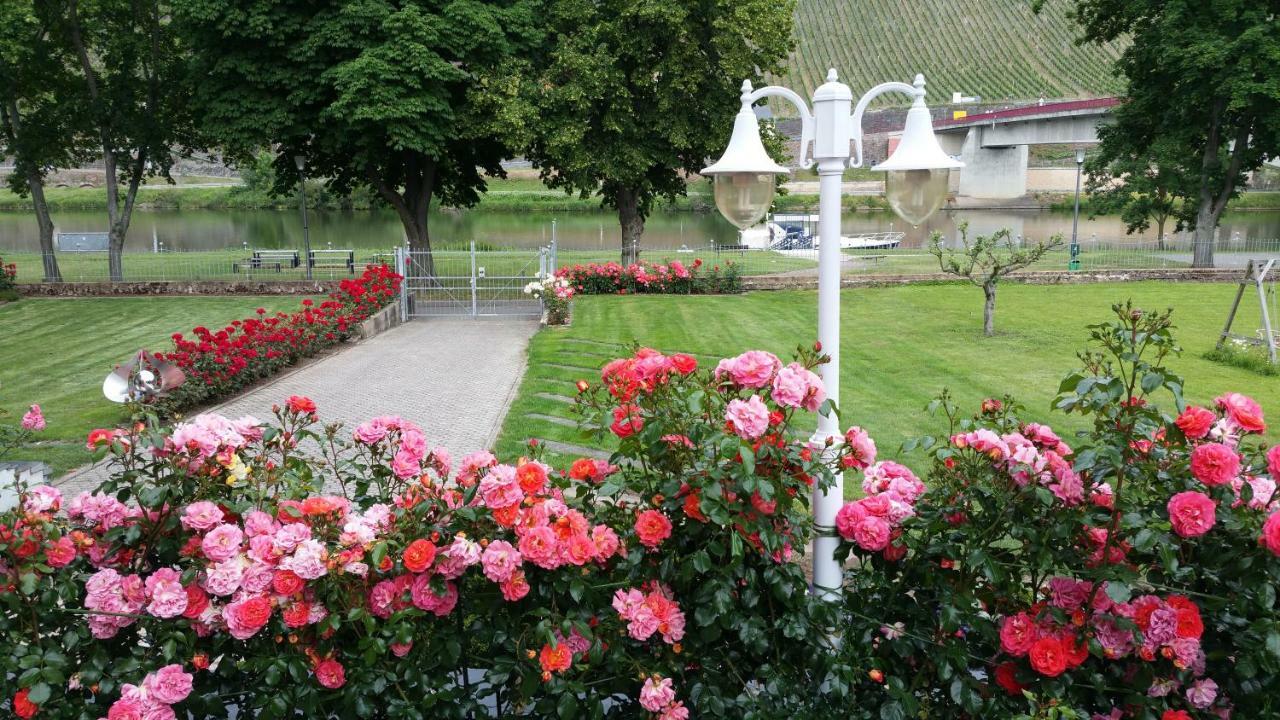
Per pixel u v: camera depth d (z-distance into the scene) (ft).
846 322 67.51
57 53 91.56
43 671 11.35
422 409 41.27
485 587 12.41
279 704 11.77
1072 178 251.80
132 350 60.49
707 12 89.66
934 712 12.57
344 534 11.88
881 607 12.76
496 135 89.20
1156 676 11.79
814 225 186.91
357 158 84.02
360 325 63.16
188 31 81.71
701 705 12.00
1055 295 82.84
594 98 87.15
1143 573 12.50
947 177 14.37
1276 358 50.49
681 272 88.12
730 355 53.93
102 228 183.73
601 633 12.21
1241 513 11.40
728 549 12.27
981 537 12.13
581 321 70.03
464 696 12.42
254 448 14.20
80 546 12.33
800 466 12.25
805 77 451.12
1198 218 100.32
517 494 11.99
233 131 83.20
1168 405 40.91
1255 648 11.23
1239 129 98.63
